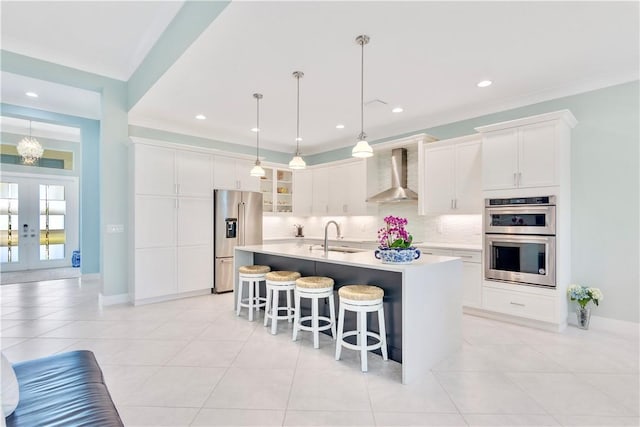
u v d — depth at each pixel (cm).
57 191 761
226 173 528
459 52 284
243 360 267
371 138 569
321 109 436
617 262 331
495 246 373
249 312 373
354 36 258
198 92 378
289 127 524
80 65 411
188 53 286
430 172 462
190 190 485
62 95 487
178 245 471
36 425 123
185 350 286
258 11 225
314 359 270
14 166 700
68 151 769
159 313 398
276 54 287
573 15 232
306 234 718
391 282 277
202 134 554
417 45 272
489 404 204
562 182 333
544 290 336
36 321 366
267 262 416
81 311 405
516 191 356
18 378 159
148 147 446
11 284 568
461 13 229
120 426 129
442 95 385
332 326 313
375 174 570
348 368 254
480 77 335
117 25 329
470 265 395
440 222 489
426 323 251
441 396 213
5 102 513
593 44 272
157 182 453
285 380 234
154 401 206
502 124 363
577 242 353
